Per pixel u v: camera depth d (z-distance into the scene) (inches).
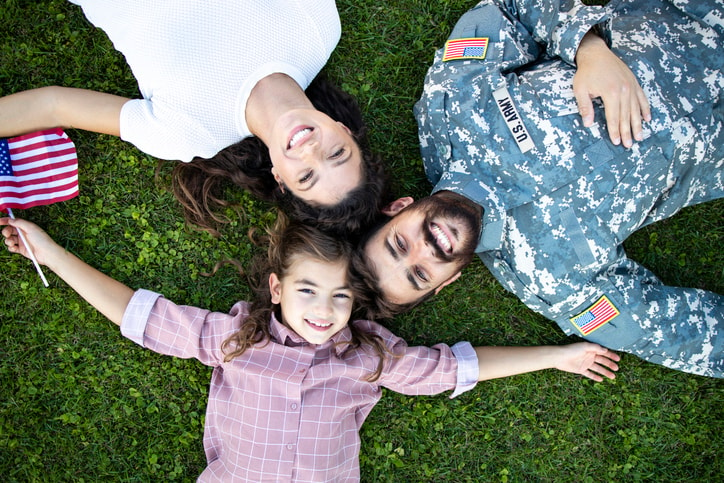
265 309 104.9
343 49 114.0
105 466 112.3
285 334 101.4
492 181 97.7
